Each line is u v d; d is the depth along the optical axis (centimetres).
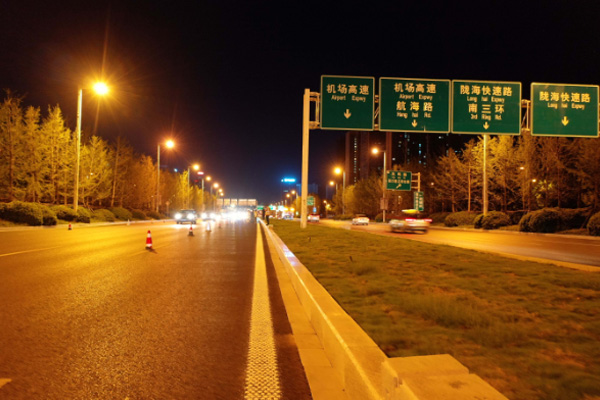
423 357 263
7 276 923
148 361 426
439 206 5497
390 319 467
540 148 3394
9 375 385
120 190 4928
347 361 344
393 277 752
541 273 775
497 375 299
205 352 457
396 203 5784
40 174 3416
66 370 398
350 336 387
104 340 492
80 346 469
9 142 3131
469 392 204
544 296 579
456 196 4647
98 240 1945
